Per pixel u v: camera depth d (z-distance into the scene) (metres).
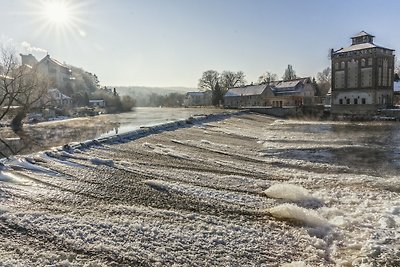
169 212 9.69
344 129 41.19
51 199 10.28
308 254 7.61
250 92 95.12
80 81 125.31
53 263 6.59
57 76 102.44
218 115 52.00
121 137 24.31
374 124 48.38
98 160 15.97
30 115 57.66
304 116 63.53
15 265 6.36
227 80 130.88
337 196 12.06
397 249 7.73
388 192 12.68
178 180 13.59
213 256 7.36
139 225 8.55
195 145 23.94
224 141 27.48
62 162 15.28
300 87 87.38
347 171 16.84
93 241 7.62
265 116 63.38
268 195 11.96
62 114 69.12
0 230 7.82
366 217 9.77
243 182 13.75
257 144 26.84
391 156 21.41
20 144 29.34
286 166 17.98
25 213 8.80
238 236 8.37
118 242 7.67
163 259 7.10
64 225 8.27
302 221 9.40
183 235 8.19
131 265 6.78
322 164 18.59
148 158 18.06
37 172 13.30
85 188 11.63
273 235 8.49
